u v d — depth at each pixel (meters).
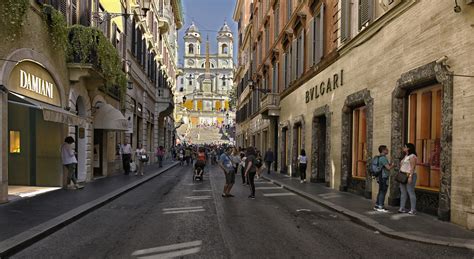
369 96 14.24
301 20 23.62
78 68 16.48
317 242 8.13
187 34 161.00
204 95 147.75
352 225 10.03
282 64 29.73
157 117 42.69
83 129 18.89
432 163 11.14
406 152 11.20
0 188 11.48
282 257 6.98
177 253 7.16
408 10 11.73
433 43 10.49
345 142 16.69
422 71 10.80
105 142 22.92
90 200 12.80
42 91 14.19
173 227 9.45
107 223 9.88
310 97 21.86
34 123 16.22
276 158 32.47
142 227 9.43
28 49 12.72
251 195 15.31
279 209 12.52
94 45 16.88
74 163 16.06
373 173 11.67
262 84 39.53
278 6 31.42
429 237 8.29
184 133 112.81
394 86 12.53
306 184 20.12
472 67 9.06
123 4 25.41
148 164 38.56
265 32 37.88
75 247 7.56
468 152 9.12
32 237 7.77
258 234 8.79
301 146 23.64
